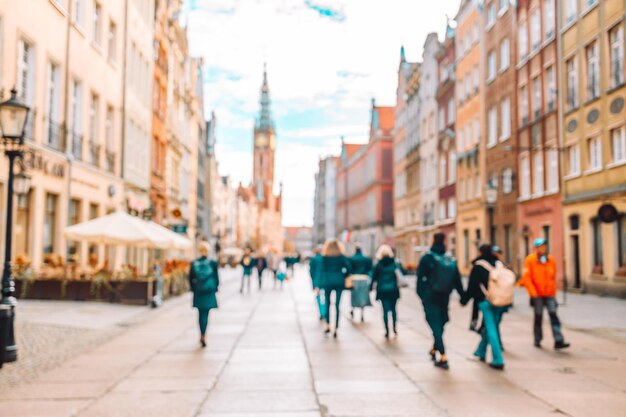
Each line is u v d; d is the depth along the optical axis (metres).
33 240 20.66
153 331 14.10
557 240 28.42
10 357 9.74
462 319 16.55
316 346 11.70
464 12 44.09
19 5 19.31
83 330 13.86
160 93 41.25
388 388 7.98
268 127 190.12
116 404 7.21
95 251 27.45
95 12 27.39
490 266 9.52
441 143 49.34
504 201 35.62
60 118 23.08
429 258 9.51
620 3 23.11
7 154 10.34
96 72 27.09
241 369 9.36
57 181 22.61
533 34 31.77
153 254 39.16
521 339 12.44
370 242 81.69
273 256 37.81
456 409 6.89
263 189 188.38
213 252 79.19
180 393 7.77
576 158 26.86
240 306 21.09
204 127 71.25
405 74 64.44
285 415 6.69
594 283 24.91
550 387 8.00
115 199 30.00
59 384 8.30
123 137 31.27
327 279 13.20
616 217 21.48
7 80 18.67
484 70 39.22
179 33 47.78
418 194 58.28
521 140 33.06
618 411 6.80
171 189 46.03
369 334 13.50
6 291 9.86
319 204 147.75
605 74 24.28
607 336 12.84
